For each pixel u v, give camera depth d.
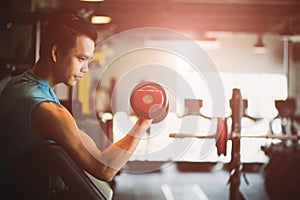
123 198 6.59
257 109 15.37
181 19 11.20
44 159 1.65
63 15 1.78
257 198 6.57
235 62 16.33
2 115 1.71
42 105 1.69
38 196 1.67
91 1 7.40
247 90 15.90
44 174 1.67
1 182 1.69
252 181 7.68
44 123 1.68
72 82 1.82
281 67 15.77
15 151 1.69
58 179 1.71
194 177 8.48
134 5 9.76
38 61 1.81
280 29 11.93
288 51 14.98
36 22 6.04
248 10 10.39
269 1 10.12
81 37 1.78
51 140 1.72
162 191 7.24
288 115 10.37
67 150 1.70
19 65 6.04
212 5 10.21
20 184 1.68
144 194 6.95
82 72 1.84
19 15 6.10
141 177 8.09
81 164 1.71
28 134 1.69
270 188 7.16
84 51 1.79
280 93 15.45
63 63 1.79
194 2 9.98
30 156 1.67
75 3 7.67
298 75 14.77
